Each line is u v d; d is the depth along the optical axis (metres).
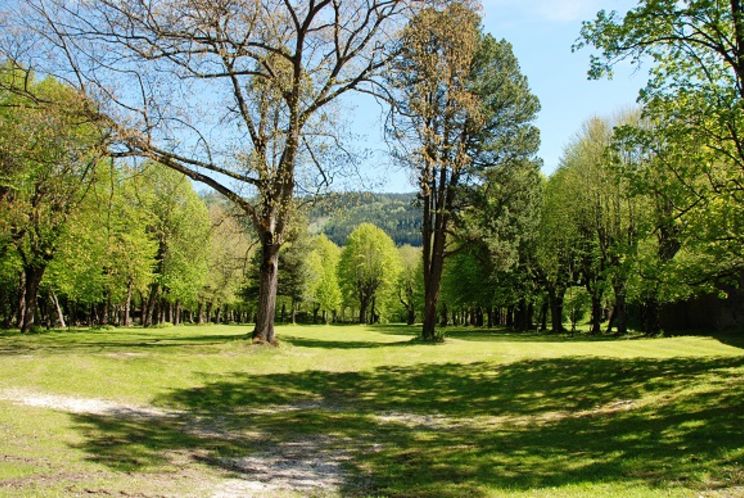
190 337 29.80
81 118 17.61
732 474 6.65
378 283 72.75
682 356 18.58
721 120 11.36
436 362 19.62
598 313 39.09
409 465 8.61
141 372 14.97
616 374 15.77
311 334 36.59
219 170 19.27
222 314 81.50
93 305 51.47
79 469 7.04
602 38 13.40
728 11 12.30
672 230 14.67
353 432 11.30
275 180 19.45
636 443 8.95
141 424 10.65
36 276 30.69
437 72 19.89
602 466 7.77
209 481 7.27
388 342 29.36
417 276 75.06
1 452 7.36
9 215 22.83
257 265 50.75
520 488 6.89
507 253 27.92
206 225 46.19
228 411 13.07
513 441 10.16
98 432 9.35
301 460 8.96
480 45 26.28
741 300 29.39
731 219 11.90
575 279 42.03
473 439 10.55
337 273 76.31
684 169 12.84
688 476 6.75
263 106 19.52
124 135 17.27
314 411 13.41
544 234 39.06
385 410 13.79
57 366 14.10
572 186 37.25
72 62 17.33
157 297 51.62
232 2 17.88
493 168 27.28
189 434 10.32
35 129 17.47
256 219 20.34
